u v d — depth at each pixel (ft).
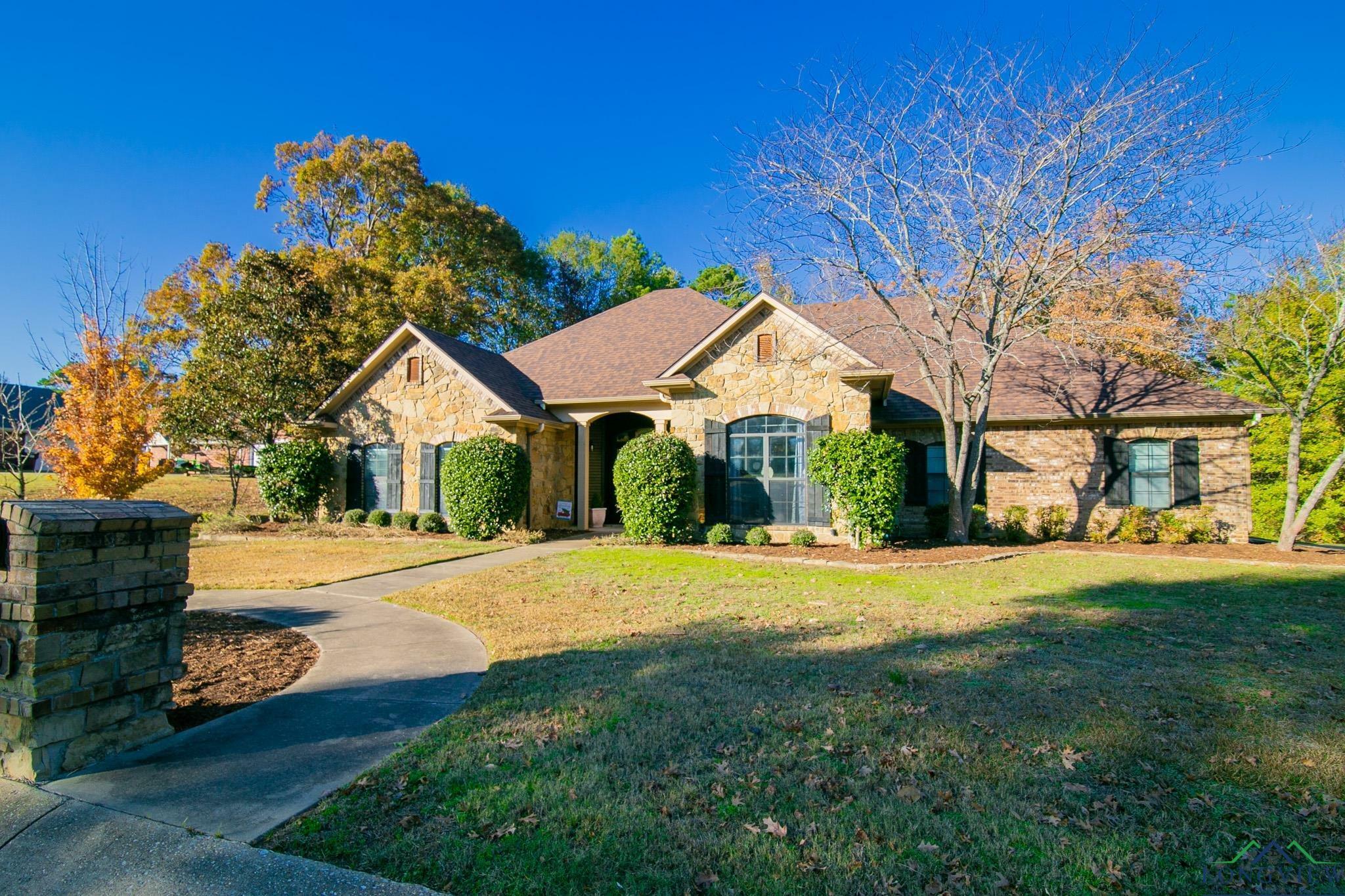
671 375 51.29
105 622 12.73
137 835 10.09
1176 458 51.03
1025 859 9.67
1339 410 59.72
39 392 84.84
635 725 14.44
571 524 61.57
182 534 14.20
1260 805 11.25
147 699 13.57
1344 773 12.34
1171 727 14.35
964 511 48.08
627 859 9.58
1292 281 49.57
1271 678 17.67
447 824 10.41
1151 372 55.06
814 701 15.87
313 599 29.19
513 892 8.81
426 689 16.98
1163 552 44.29
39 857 9.76
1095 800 11.35
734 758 12.86
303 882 8.97
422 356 59.26
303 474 59.57
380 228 111.65
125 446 50.37
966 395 46.29
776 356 49.14
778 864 9.49
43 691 11.67
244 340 65.98
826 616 25.30
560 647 20.98
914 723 14.48
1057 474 53.31
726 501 49.78
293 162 111.65
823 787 11.75
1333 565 38.75
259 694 16.74
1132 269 47.85
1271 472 65.41
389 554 43.52
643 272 156.87
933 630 22.91
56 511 11.93
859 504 43.70
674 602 28.17
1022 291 44.60
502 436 54.39
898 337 52.24
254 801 11.09
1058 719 14.74
